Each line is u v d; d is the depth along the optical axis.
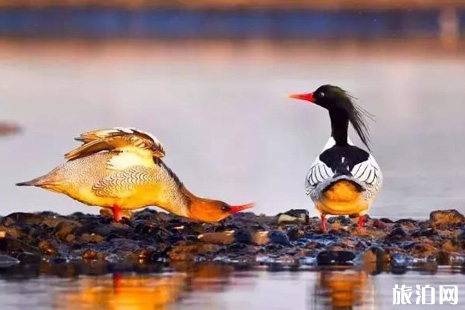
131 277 13.61
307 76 38.44
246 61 43.72
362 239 15.49
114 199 15.80
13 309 11.84
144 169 15.77
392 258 14.60
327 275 13.72
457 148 25.44
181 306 12.02
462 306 12.19
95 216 16.89
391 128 28.34
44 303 12.11
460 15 57.28
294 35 59.69
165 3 62.69
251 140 26.11
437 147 25.56
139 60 44.34
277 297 12.48
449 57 44.78
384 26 60.97
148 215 16.91
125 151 15.70
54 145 24.77
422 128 28.33
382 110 31.22
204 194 20.27
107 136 15.59
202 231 16.06
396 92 34.78
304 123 28.69
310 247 15.12
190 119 29.20
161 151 15.82
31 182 15.68
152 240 15.57
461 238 15.37
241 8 62.72
